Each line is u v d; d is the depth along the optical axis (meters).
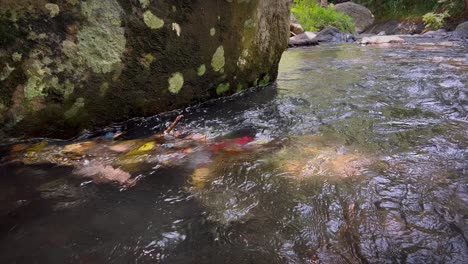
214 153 2.06
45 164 1.92
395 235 1.28
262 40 3.50
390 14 15.10
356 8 15.50
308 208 1.47
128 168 1.88
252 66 3.47
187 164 1.92
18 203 1.56
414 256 1.17
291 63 5.34
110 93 2.35
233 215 1.44
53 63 2.05
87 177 1.79
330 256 1.19
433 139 2.14
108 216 1.46
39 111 2.07
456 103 2.84
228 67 3.15
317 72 4.46
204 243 1.28
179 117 2.40
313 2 12.31
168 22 2.52
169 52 2.60
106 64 2.26
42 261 1.20
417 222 1.35
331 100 3.10
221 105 3.04
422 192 1.55
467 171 1.73
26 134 2.09
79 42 2.13
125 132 2.43
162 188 1.68
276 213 1.44
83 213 1.49
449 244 1.22
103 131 2.41
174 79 2.71
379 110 2.75
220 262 1.18
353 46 7.71
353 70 4.49
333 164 1.86
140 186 1.70
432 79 3.71
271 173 1.79
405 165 1.81
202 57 2.86
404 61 5.05
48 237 1.33
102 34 2.22
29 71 1.98
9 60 1.90
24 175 1.81
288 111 2.84
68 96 2.15
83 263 1.19
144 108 2.59
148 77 2.52
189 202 1.55
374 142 2.13
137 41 2.39
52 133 2.19
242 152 2.07
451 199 1.49
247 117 2.72
